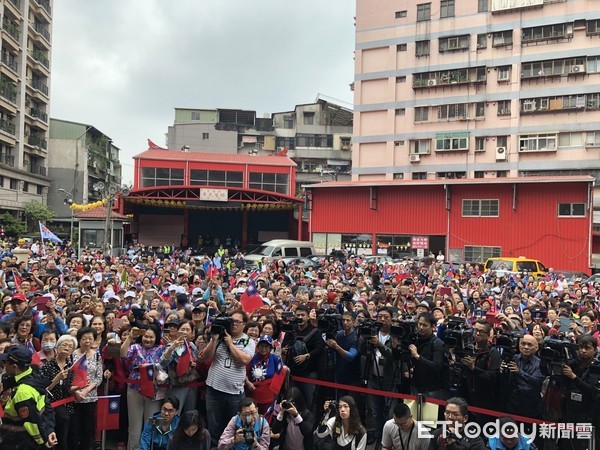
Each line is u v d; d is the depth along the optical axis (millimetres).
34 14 48188
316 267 20734
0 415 5242
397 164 43406
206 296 11203
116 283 13414
